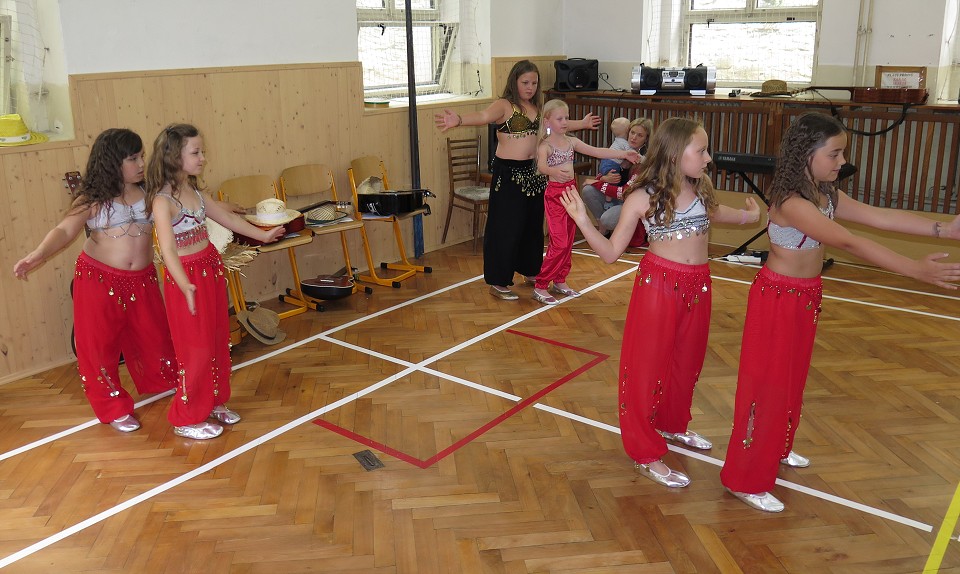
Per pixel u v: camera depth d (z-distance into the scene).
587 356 4.60
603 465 3.40
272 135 5.54
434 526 2.97
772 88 6.57
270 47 5.45
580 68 7.57
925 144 5.89
